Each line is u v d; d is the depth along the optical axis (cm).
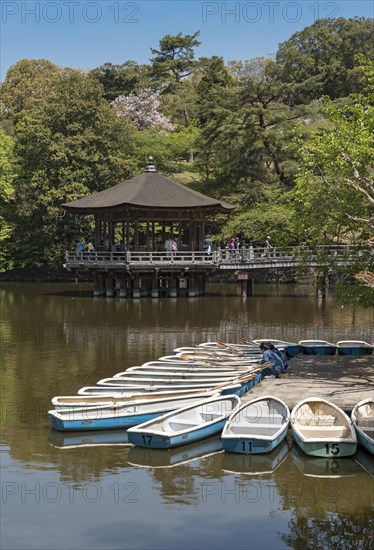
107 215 4909
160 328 3319
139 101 8750
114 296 4850
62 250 6066
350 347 2561
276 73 8150
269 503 1295
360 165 1978
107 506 1282
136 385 1988
